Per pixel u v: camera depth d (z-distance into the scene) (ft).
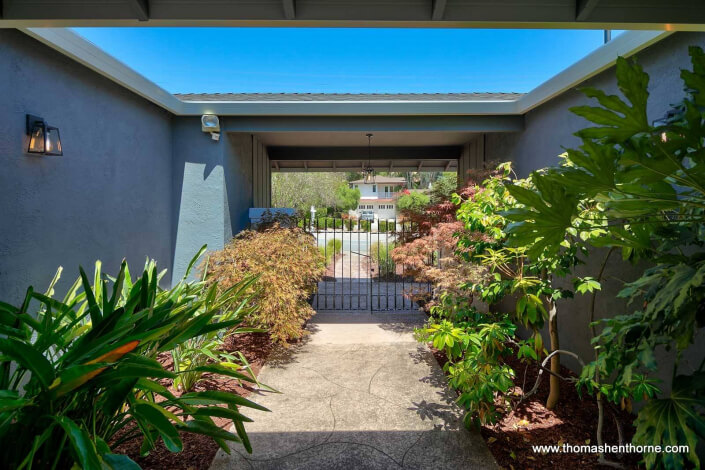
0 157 9.09
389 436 9.58
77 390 5.17
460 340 9.29
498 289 10.23
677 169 4.56
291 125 18.19
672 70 9.43
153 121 16.40
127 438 6.73
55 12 7.45
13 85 9.43
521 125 17.49
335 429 9.89
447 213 18.31
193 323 6.68
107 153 13.25
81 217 11.93
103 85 13.01
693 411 5.56
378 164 31.96
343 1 7.78
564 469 8.29
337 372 13.51
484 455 8.80
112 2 7.45
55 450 5.34
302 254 16.16
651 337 5.69
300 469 8.28
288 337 16.57
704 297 5.19
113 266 13.57
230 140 19.20
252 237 16.87
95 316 6.10
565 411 10.84
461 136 23.48
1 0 7.40
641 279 6.31
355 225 70.74
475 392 8.57
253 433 9.68
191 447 8.99
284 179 66.49
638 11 7.64
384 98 18.54
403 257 17.24
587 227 5.47
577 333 13.16
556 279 14.46
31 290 6.30
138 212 15.25
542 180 4.79
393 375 13.26
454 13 7.82
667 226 6.42
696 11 7.56
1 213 9.13
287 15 7.68
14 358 4.61
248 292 14.15
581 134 4.71
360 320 20.21
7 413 4.93
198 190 18.12
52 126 10.67
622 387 7.55
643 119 4.36
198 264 18.04
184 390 11.46
